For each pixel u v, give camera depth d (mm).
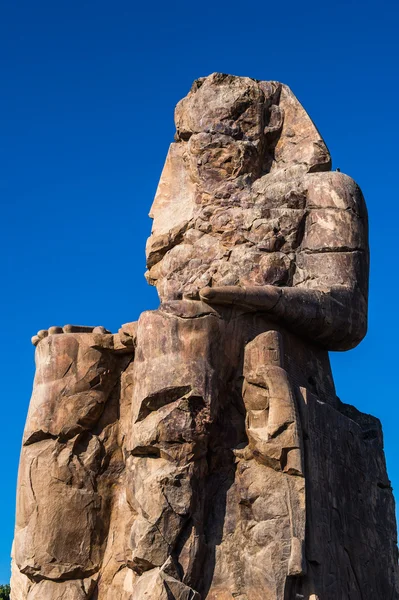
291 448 10586
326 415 11359
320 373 12164
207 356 10820
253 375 10953
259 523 10445
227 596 10320
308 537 10453
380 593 11664
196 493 10477
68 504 11305
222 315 11031
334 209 12383
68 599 11031
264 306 11258
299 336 11898
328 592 10500
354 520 11445
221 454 10867
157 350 10805
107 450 11617
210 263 12438
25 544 11219
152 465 10531
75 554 11219
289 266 12219
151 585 10047
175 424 10523
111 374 11812
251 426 10859
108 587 11109
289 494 10477
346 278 12164
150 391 10641
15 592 11680
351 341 12281
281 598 10094
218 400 10836
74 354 11711
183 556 10273
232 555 10500
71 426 11492
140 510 10383
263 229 12336
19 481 11531
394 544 12305
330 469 11156
